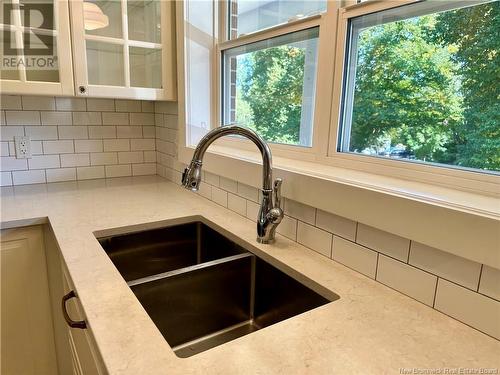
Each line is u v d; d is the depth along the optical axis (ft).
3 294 4.17
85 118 6.00
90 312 2.21
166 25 5.26
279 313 3.09
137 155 6.64
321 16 3.50
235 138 5.17
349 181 2.86
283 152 4.26
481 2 2.39
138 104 6.47
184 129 5.32
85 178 6.21
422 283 2.38
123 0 4.91
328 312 2.27
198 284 3.11
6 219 3.97
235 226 3.91
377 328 2.11
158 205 4.70
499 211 2.02
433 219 2.19
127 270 3.95
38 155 5.69
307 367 1.77
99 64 4.97
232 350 1.89
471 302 2.12
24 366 4.53
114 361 1.78
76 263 2.91
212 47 5.36
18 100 5.38
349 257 2.91
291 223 3.49
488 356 1.89
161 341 1.94
